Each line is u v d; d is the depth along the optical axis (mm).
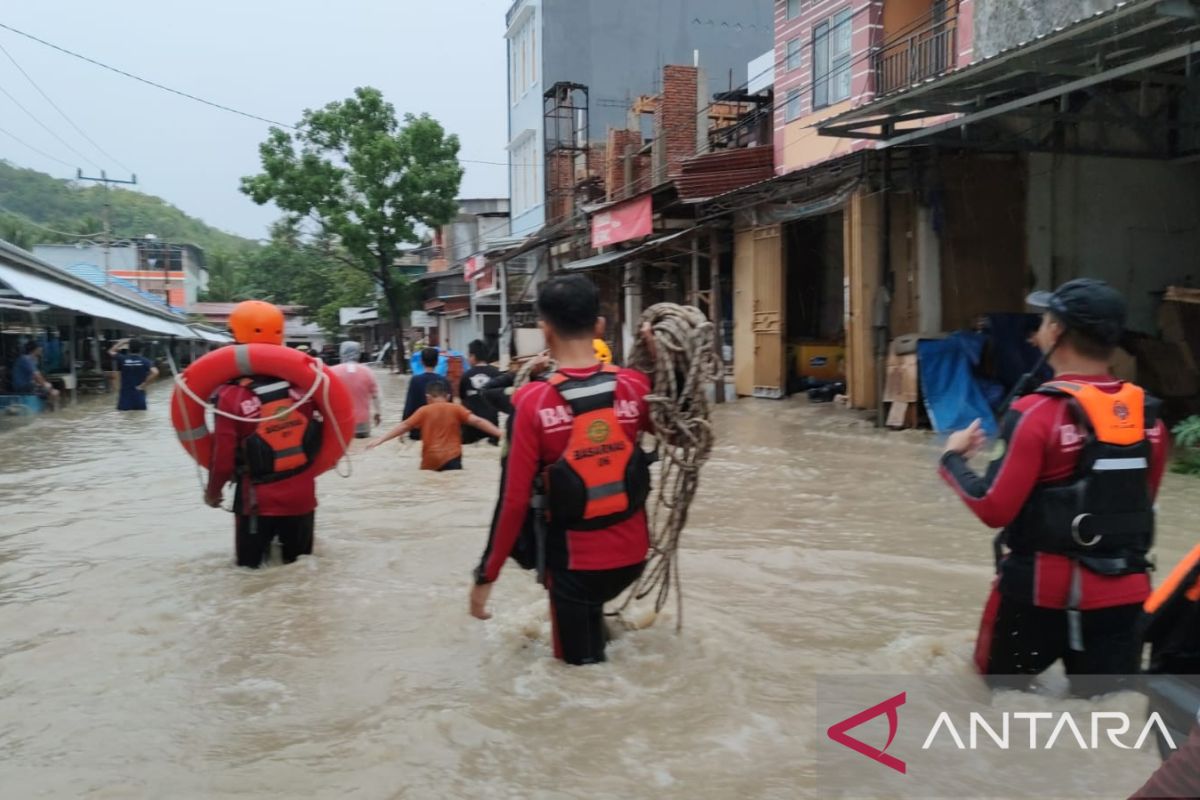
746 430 12625
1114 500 2826
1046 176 13047
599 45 29594
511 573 5176
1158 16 7520
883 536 6191
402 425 8945
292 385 5273
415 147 34969
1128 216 13375
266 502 5277
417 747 3006
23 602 4797
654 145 21562
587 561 3473
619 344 23359
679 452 4199
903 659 3670
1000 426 2979
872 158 12453
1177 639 2082
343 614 4473
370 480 8500
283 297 66000
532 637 4043
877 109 10914
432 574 5199
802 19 16875
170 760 2984
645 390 3578
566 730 3117
